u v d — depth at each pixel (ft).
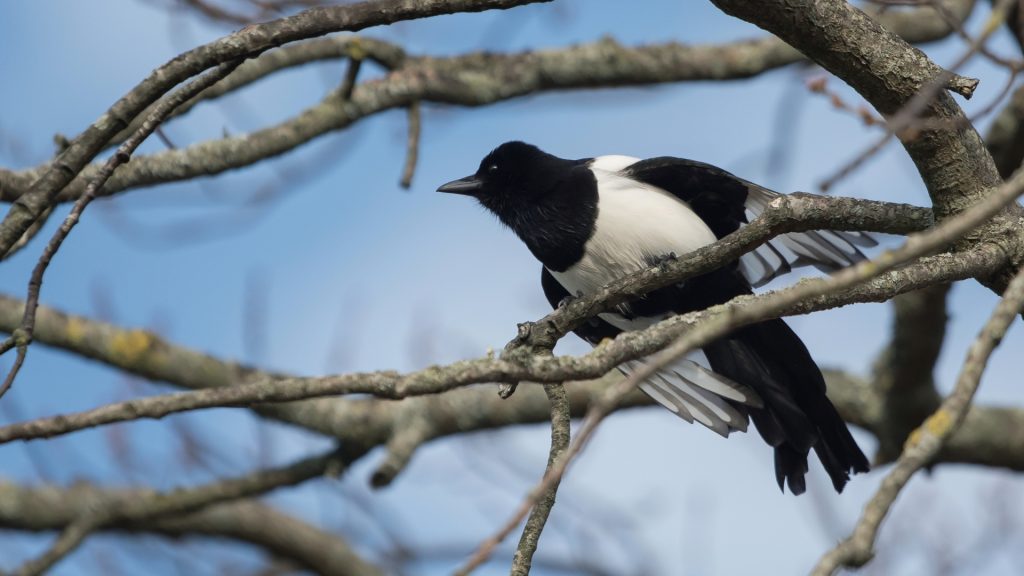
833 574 14.12
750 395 33.06
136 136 22.16
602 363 19.74
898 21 45.29
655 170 33.81
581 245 34.47
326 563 55.93
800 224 22.36
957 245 22.03
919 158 22.08
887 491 14.66
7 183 33.83
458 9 21.44
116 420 19.25
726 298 34.94
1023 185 15.28
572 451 15.20
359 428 46.52
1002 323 15.58
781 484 32.50
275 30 22.00
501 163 35.94
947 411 15.07
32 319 20.52
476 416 46.98
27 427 19.13
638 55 45.80
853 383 48.91
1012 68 22.71
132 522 44.34
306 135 38.86
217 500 44.96
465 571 14.94
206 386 45.39
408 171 39.58
